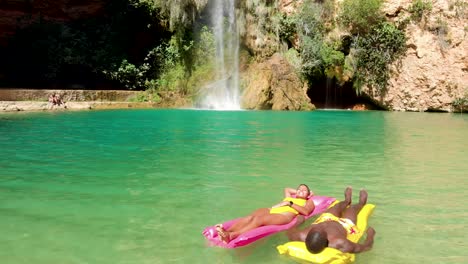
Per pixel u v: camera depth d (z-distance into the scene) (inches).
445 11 1007.6
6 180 270.4
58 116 706.2
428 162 340.5
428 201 232.5
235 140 455.2
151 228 187.0
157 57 1095.6
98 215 203.6
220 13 1065.5
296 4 1088.2
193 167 314.3
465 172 302.5
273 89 971.9
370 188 259.0
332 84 1121.4
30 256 155.8
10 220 195.3
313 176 289.1
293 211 198.5
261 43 1031.0
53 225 189.3
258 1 1044.5
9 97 861.2
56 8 1174.3
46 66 1061.1
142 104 969.5
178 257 157.3
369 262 154.8
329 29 1084.5
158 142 434.9
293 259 158.2
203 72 1043.3
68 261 151.9
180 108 977.5
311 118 751.7
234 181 272.1
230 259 157.2
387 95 1067.9
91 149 388.8
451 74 1002.1
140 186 257.8
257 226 183.0
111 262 151.5
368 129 582.6
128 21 1128.2
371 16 1049.5
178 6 1047.0
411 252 163.8
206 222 195.5
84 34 1133.7
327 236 163.3
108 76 1067.9
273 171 303.1
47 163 324.2
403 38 1045.2
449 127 618.8
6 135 474.9
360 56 1071.0
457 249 166.6
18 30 1111.6
